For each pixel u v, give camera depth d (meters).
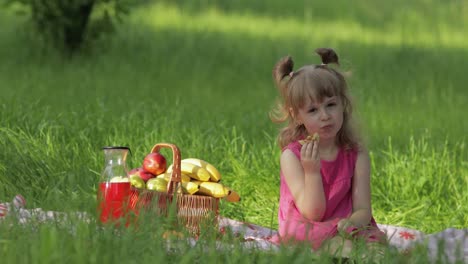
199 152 7.46
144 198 5.01
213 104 12.11
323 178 5.00
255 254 4.25
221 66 17.14
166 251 4.14
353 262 4.29
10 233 4.15
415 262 4.13
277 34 21.20
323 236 4.83
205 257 4.08
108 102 10.60
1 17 19.81
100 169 6.66
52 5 16.09
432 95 14.38
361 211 4.97
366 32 22.52
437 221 6.70
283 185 5.12
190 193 5.21
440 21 24.52
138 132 7.94
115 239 4.05
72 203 4.43
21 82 12.74
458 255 4.23
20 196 5.45
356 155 5.11
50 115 8.15
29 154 6.48
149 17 21.44
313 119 4.86
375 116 11.20
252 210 6.72
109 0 16.30
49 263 3.56
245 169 7.33
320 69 4.93
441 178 7.43
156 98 12.08
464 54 20.34
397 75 16.95
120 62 16.25
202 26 21.23
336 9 24.50
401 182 7.34
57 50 16.30
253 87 15.15
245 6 24.11
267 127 9.56
